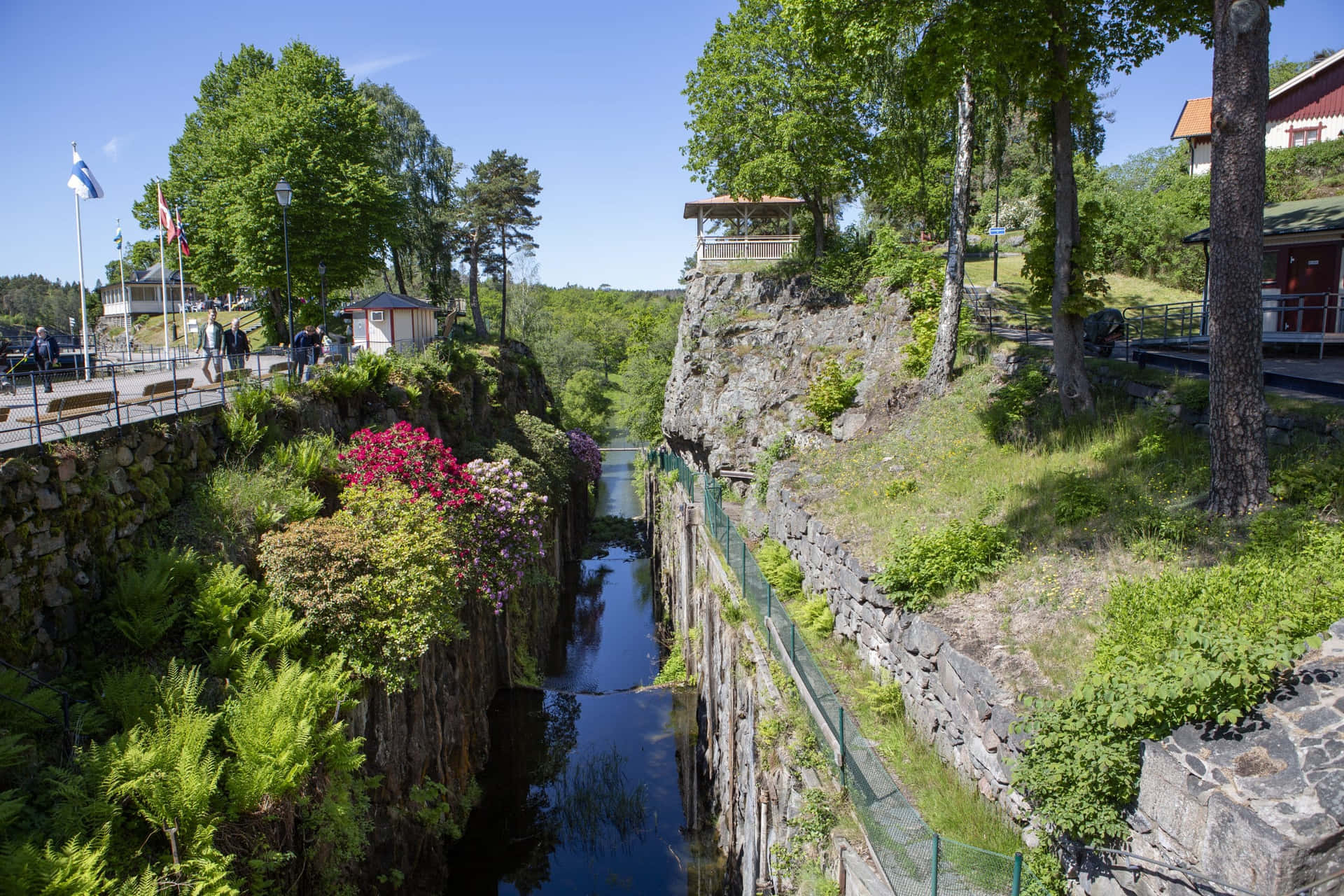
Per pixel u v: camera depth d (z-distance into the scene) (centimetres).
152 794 828
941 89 1596
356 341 2914
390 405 2106
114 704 944
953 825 879
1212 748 641
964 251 1962
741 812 1456
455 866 1602
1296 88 3312
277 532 1295
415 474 1675
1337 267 1886
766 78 2745
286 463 1515
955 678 1005
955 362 2050
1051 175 1634
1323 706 620
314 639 1213
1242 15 976
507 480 1934
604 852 1669
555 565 3011
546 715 2278
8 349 2028
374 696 1276
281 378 1794
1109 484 1211
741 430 2919
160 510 1259
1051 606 1001
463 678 1769
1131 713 693
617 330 9831
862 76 2117
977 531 1188
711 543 2192
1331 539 844
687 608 2381
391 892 1291
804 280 3062
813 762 1100
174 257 5934
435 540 1373
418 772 1436
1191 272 3105
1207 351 1802
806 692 1222
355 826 1095
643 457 5453
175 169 4059
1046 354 1852
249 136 3105
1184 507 1075
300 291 3253
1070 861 740
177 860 822
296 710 1004
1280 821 559
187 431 1382
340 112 3331
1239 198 988
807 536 1722
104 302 6919
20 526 989
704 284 3303
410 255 4922
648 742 2112
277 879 978
